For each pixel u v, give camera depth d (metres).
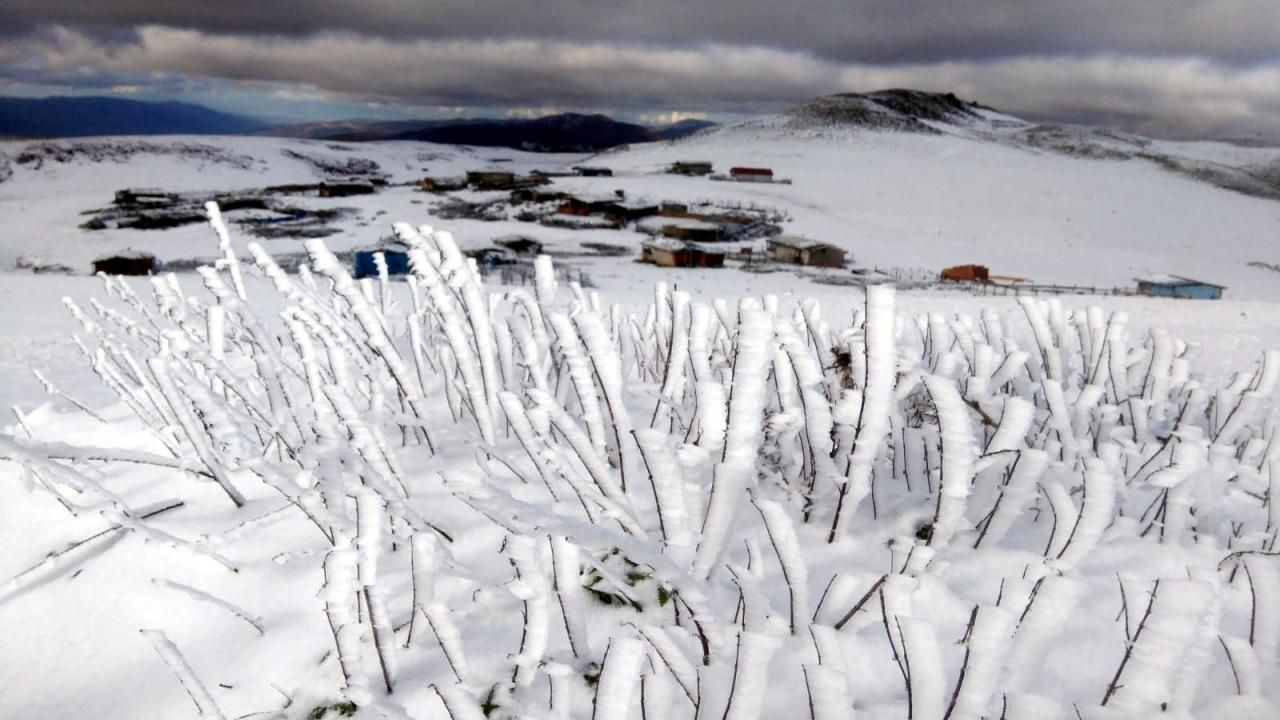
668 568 1.24
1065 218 64.25
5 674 1.87
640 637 1.45
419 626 1.67
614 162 116.81
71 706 1.75
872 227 59.12
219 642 1.82
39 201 69.69
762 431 2.24
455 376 2.93
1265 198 78.56
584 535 1.32
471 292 2.31
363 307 2.43
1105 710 1.09
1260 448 2.28
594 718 1.05
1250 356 11.26
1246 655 1.28
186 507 2.40
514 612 1.70
